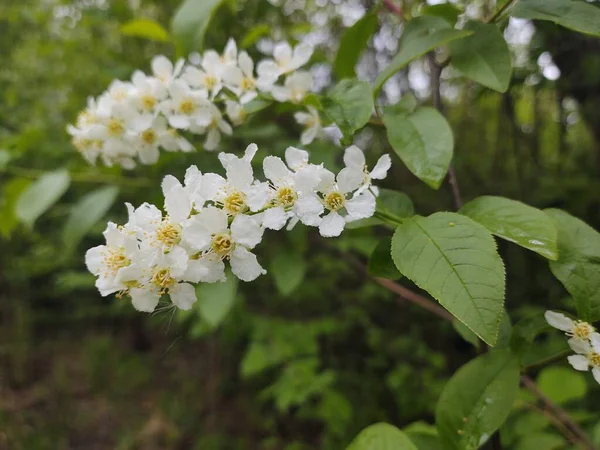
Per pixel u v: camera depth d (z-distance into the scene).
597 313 0.10
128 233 0.10
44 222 0.37
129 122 0.14
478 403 0.11
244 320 0.27
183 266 0.09
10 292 0.44
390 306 0.34
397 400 0.29
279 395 0.25
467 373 0.11
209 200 0.10
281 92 0.14
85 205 0.19
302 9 0.29
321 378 0.24
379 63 0.29
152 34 0.19
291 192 0.10
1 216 0.21
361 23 0.14
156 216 0.09
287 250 0.19
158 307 0.10
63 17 0.29
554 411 0.15
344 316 0.33
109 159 0.16
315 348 0.26
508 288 0.31
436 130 0.10
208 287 0.18
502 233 0.09
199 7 0.16
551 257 0.09
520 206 0.10
